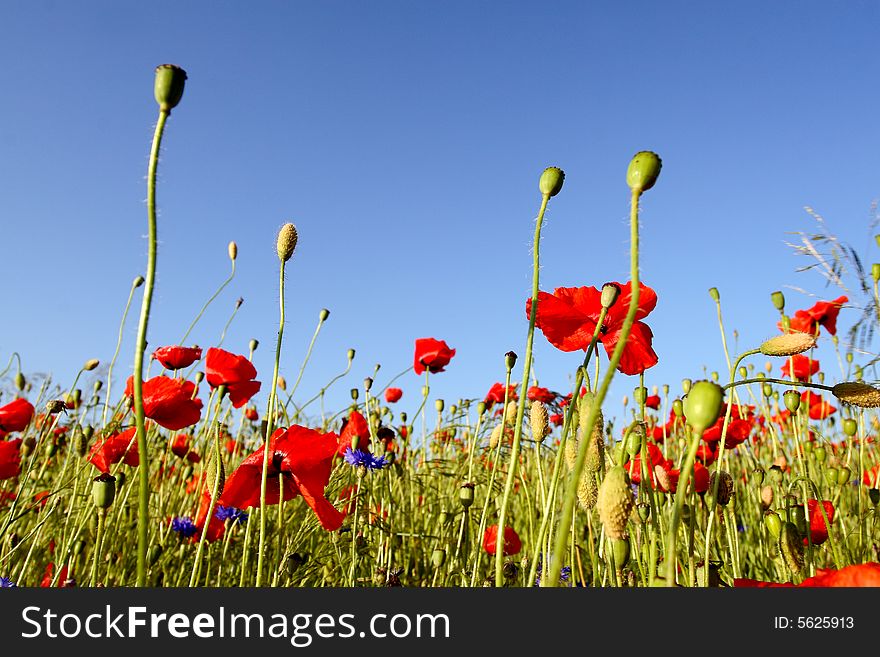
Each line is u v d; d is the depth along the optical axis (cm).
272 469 36
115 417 58
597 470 26
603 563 34
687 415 19
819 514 42
